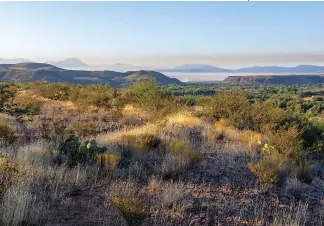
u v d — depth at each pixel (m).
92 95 20.09
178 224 4.20
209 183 5.91
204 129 11.06
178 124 11.59
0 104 13.54
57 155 6.84
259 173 6.17
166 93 17.84
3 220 3.67
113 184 5.54
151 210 4.54
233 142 9.66
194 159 6.91
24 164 6.04
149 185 5.61
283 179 6.31
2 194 4.13
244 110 12.06
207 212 4.61
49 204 4.58
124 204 3.94
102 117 14.69
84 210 4.50
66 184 5.49
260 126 11.10
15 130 10.59
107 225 4.07
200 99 17.47
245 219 4.48
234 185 5.90
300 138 9.19
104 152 7.02
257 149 8.75
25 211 3.94
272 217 4.61
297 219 4.51
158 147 8.21
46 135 8.59
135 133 9.73
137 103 17.39
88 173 6.02
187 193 5.31
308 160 7.70
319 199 5.51
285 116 11.27
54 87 24.47
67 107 18.45
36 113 14.27
